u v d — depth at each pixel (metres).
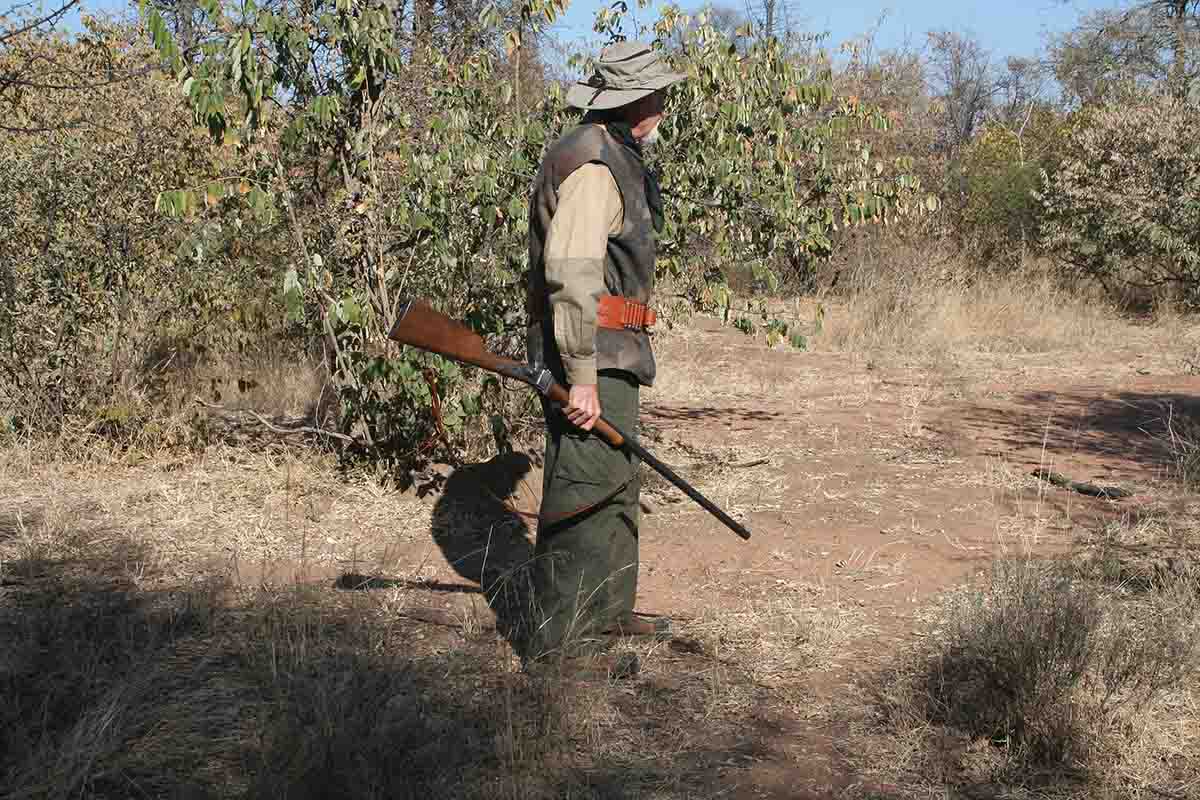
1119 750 2.75
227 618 3.51
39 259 5.64
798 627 3.53
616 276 3.17
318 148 4.99
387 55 4.72
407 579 3.95
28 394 5.57
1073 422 6.93
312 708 2.74
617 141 3.14
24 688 2.97
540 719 2.87
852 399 7.71
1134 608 3.62
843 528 4.63
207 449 5.48
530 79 5.86
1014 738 2.84
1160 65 15.43
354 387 5.02
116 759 2.66
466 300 5.15
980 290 12.33
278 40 4.58
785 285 11.66
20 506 4.67
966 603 3.68
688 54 5.25
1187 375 8.85
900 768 2.72
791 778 2.67
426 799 2.51
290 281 4.57
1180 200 12.04
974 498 5.11
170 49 4.39
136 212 5.81
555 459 3.23
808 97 5.53
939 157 14.92
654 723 2.93
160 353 6.57
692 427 6.67
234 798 2.50
